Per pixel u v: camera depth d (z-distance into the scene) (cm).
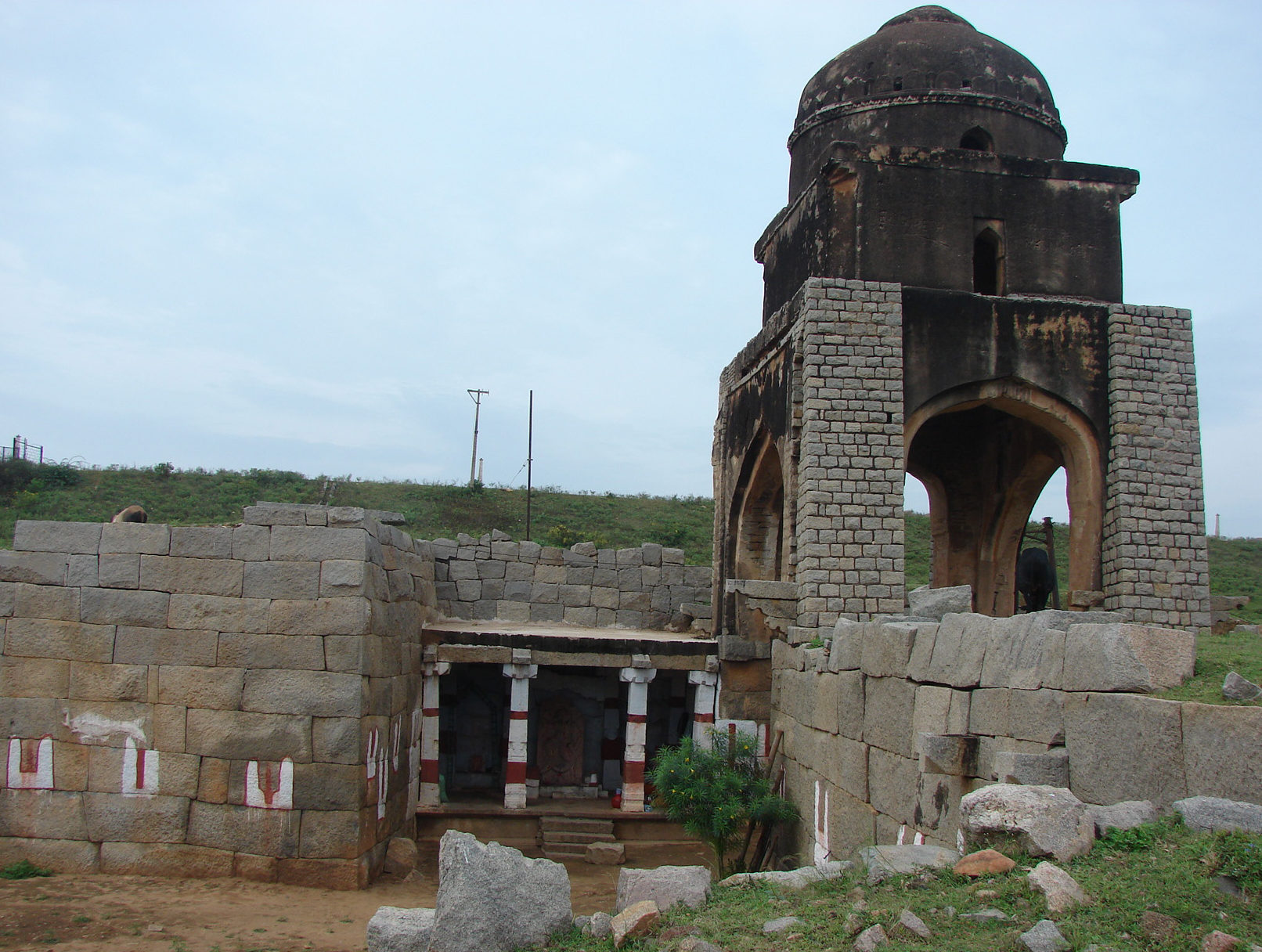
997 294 1647
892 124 1758
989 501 2023
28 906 1066
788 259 1817
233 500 4091
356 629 1220
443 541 1939
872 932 562
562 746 1833
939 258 1608
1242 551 4112
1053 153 1819
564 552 1991
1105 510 1578
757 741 1458
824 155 1823
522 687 1614
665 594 2012
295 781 1198
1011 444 1952
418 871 1328
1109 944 504
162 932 997
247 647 1225
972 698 868
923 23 1864
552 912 713
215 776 1207
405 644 1474
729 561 1931
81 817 1211
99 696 1227
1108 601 1549
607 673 1862
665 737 1869
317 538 1239
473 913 693
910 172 1628
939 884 634
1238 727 609
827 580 1453
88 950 940
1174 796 641
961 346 1564
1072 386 1587
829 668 1252
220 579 1241
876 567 1464
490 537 1967
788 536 1562
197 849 1198
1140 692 688
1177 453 1572
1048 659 767
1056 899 554
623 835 1597
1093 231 1661
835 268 1622
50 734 1225
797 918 629
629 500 4750
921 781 909
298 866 1188
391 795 1372
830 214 1642
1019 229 1642
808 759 1334
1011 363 1573
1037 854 621
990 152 1733
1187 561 1541
